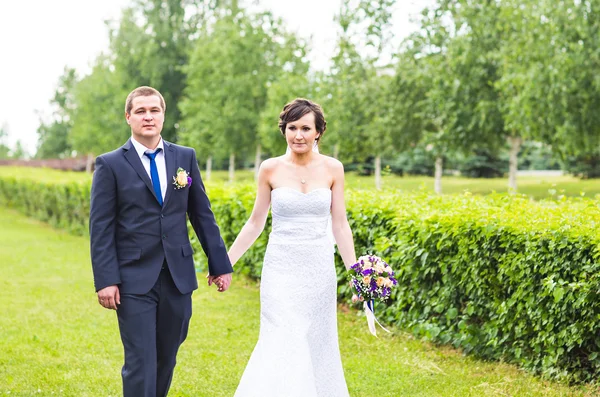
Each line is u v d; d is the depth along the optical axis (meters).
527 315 5.51
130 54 43.22
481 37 20.22
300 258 4.19
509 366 5.69
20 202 24.78
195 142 36.22
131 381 3.94
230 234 10.68
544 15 16.94
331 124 23.61
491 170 37.59
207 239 4.29
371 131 24.14
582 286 4.91
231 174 35.66
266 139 26.94
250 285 10.17
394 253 6.81
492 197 6.94
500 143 23.12
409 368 5.73
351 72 23.30
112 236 4.02
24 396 5.08
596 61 16.72
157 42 43.19
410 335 6.79
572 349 5.26
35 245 15.80
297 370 3.90
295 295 4.14
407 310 7.00
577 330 5.01
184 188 4.19
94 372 5.71
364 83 23.72
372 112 24.47
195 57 36.69
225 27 34.19
